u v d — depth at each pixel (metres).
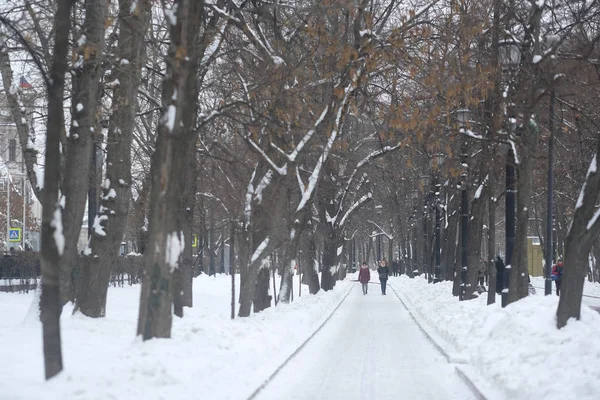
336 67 21.25
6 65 21.50
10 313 25.30
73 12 19.83
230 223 24.89
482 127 24.67
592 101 25.22
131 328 20.27
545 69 21.55
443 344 21.70
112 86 21.41
